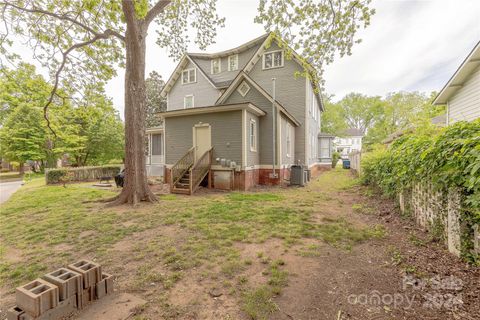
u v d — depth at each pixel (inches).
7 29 253.8
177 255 126.0
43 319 69.0
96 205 265.1
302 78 536.7
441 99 394.0
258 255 124.1
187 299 86.7
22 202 293.0
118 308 80.9
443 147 118.3
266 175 428.8
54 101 362.9
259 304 82.4
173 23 382.0
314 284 95.0
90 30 264.5
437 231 129.7
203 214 212.8
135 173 271.9
